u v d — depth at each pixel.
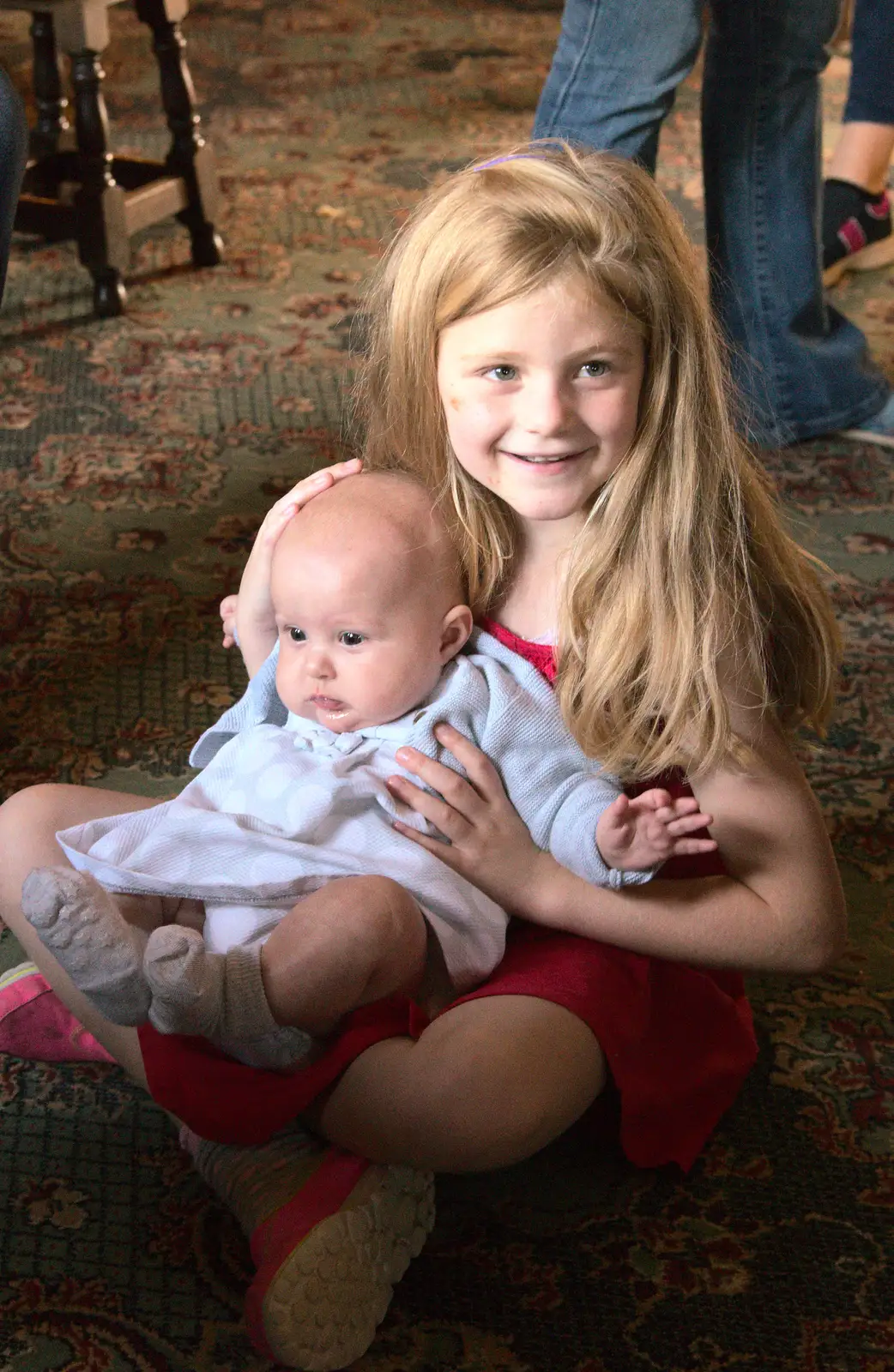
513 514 1.11
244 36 4.29
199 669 1.75
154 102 3.72
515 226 0.95
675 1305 1.04
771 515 1.11
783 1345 1.01
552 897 1.04
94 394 2.37
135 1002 0.95
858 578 1.98
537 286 0.94
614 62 1.91
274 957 0.95
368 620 1.04
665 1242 1.09
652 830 0.94
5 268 1.29
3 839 1.12
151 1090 0.99
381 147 3.49
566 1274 1.06
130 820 1.10
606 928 1.04
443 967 1.04
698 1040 1.14
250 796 1.09
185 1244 1.06
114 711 1.66
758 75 2.07
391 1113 0.96
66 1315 1.01
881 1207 1.12
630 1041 1.03
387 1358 0.99
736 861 1.06
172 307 2.68
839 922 1.08
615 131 1.96
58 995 1.12
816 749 1.24
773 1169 1.16
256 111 3.70
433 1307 1.03
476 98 3.86
